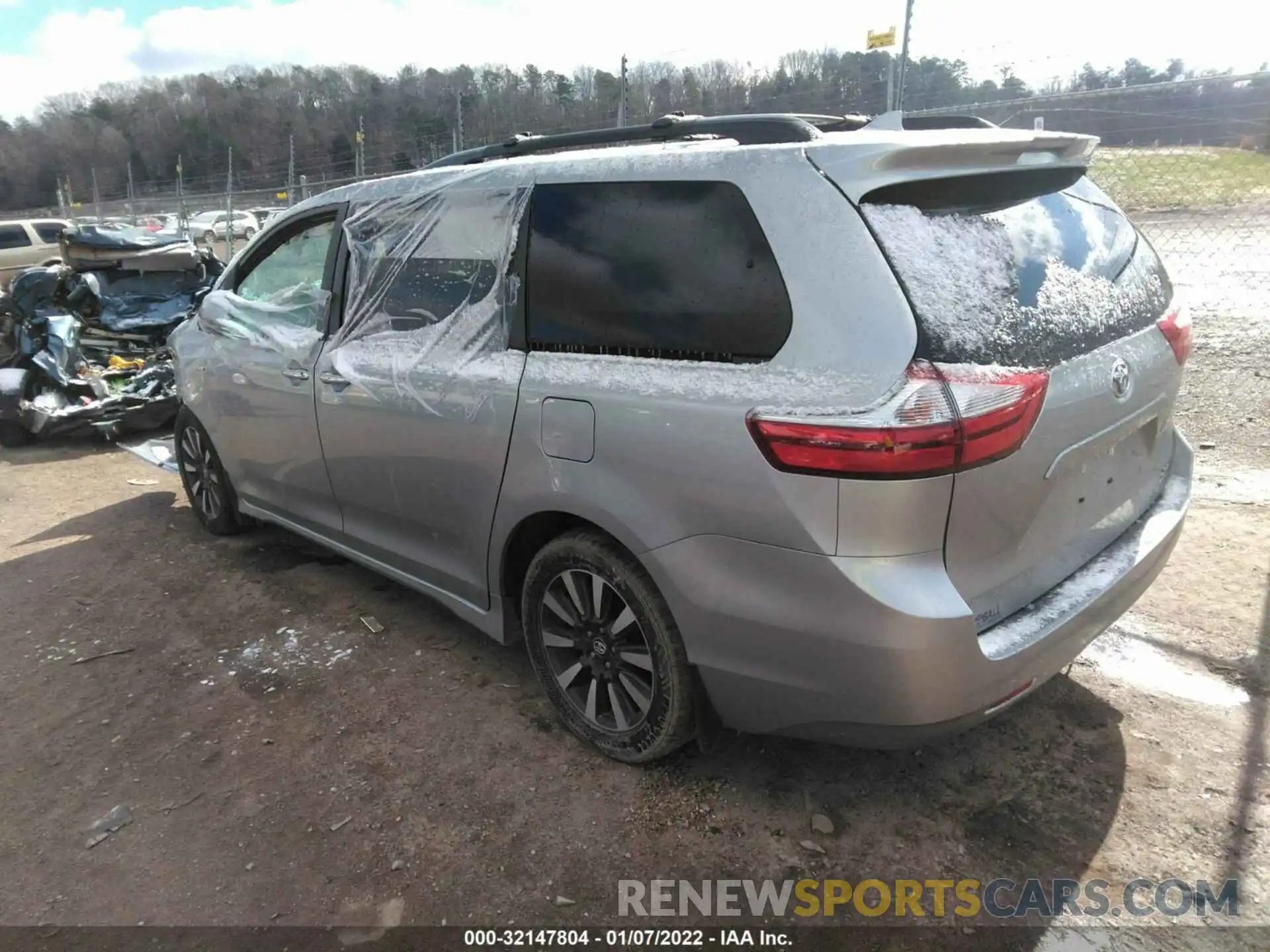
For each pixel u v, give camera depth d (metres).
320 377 3.36
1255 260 8.43
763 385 2.02
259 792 2.64
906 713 1.97
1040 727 2.74
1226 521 4.09
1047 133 2.27
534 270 2.60
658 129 2.79
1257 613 3.30
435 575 3.15
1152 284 2.65
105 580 4.26
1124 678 2.97
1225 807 2.37
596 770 2.66
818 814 2.43
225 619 3.77
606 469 2.34
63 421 6.75
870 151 2.02
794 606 2.02
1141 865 2.21
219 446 4.30
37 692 3.28
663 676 2.40
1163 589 3.52
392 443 3.06
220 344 4.08
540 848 2.36
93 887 2.31
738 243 2.14
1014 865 2.23
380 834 2.44
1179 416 5.45
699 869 2.27
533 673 3.18
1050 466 2.07
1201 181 8.43
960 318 1.93
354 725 2.95
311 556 4.44
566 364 2.46
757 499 2.01
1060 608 2.17
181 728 2.99
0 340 7.29
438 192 2.99
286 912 2.19
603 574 2.48
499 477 2.67
